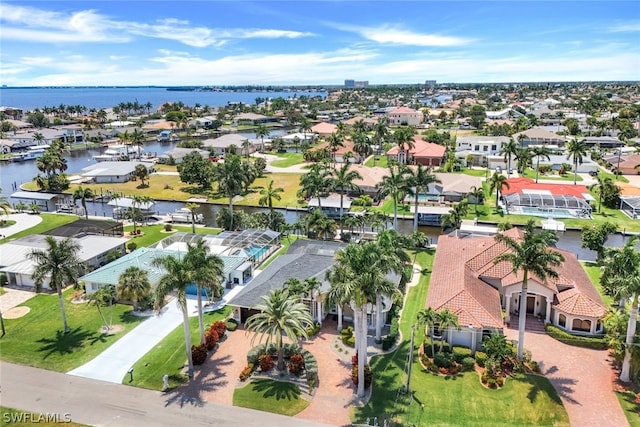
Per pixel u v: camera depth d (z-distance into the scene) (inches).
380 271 1514.5
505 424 1434.5
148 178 5226.4
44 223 3646.7
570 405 1508.4
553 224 3302.2
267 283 2135.8
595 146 6476.4
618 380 1631.4
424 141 6348.4
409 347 1863.9
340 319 1984.5
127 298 2143.2
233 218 3329.2
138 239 3213.6
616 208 3836.1
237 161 3479.3
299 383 1628.9
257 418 1459.2
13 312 2172.7
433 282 2160.4
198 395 1569.9
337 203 3875.5
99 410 1498.5
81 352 1834.4
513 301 2102.6
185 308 1658.5
